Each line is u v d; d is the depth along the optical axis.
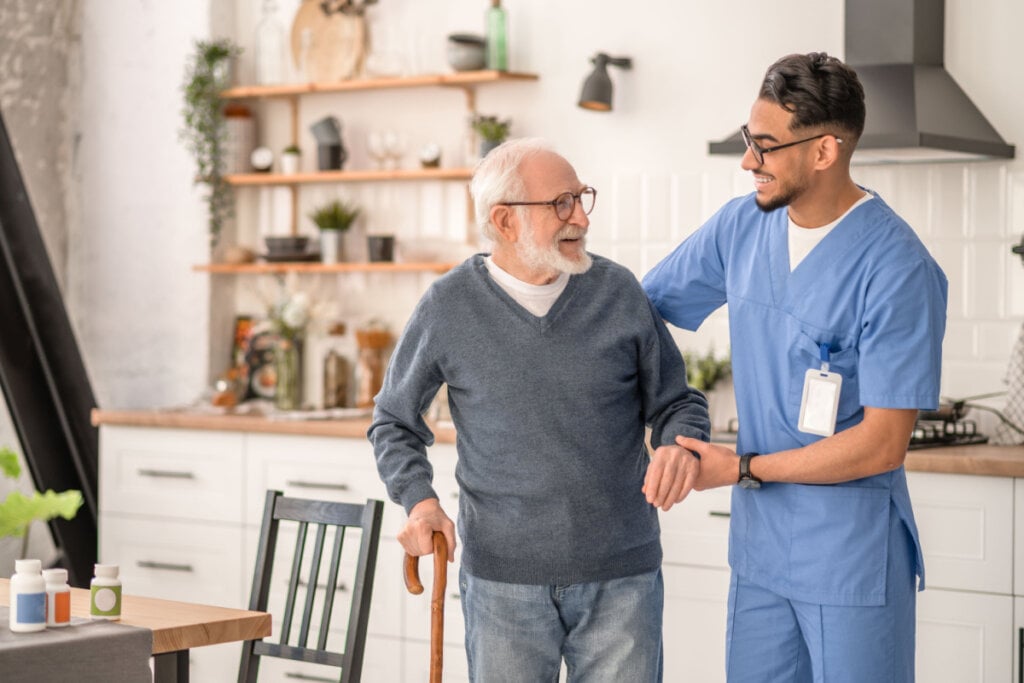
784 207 2.50
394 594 4.21
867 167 4.22
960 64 4.08
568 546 2.34
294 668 4.37
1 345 4.94
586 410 2.36
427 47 4.88
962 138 3.81
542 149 2.40
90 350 5.38
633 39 4.59
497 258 2.45
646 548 2.43
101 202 5.36
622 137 4.61
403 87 4.95
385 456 2.46
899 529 2.46
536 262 2.36
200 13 5.16
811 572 2.45
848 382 2.44
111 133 5.34
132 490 4.68
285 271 5.07
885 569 2.43
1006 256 4.07
